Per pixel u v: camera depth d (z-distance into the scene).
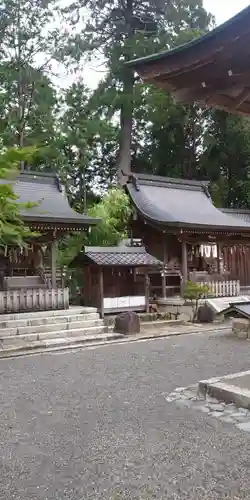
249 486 3.41
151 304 15.65
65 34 24.64
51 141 24.34
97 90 24.45
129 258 14.44
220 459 3.93
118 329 12.42
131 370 7.83
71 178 26.83
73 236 18.38
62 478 3.65
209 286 16.31
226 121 27.75
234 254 20.27
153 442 4.39
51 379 7.27
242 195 29.45
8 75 24.50
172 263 17.67
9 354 9.68
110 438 4.54
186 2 23.00
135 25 24.62
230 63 2.83
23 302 12.51
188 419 5.06
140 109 25.92
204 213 18.56
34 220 12.38
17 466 3.91
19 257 14.84
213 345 10.52
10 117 24.23
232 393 5.53
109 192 20.17
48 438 4.59
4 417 5.33
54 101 24.98
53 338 11.38
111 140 27.77
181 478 3.59
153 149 30.09
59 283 15.80
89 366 8.27
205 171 30.17
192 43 2.69
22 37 24.50
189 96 3.26
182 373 7.51
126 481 3.56
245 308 11.80
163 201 18.56
